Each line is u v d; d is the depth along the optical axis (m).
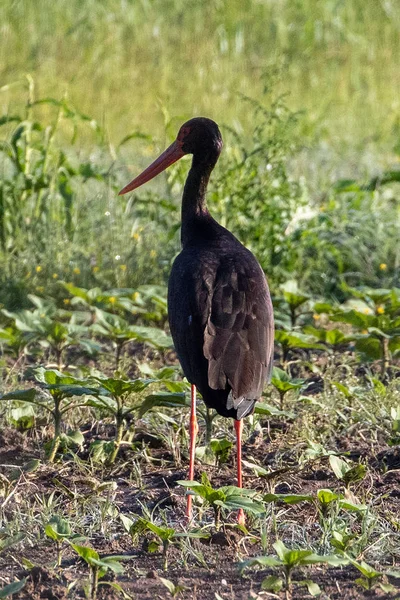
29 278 13.40
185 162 14.90
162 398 8.34
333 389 10.19
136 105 22.97
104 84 24.00
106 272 13.82
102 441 8.71
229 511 7.79
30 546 7.15
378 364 11.06
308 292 13.95
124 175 17.12
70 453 8.70
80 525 7.38
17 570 6.82
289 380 9.55
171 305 8.11
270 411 8.61
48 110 21.97
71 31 24.80
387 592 6.39
